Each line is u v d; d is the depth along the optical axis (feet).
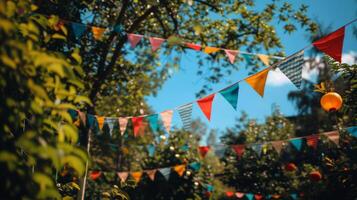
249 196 36.45
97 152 47.37
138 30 32.86
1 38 5.76
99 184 36.37
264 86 14.07
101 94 32.24
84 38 26.91
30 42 6.62
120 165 51.16
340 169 23.41
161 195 39.29
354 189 22.61
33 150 5.67
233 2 34.17
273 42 34.24
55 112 7.04
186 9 33.32
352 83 20.13
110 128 20.07
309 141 22.07
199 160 40.14
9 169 5.61
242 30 34.35
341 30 12.85
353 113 21.30
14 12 7.04
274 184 43.62
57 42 19.51
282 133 53.06
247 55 17.12
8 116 6.23
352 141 25.64
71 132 6.79
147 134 51.70
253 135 53.26
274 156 44.62
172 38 13.60
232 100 15.29
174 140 40.86
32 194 5.74
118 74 32.78
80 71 7.63
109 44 28.43
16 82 6.27
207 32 33.58
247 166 45.47
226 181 46.21
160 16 32.78
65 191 14.19
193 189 39.09
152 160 40.78
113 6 29.32
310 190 31.48
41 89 6.09
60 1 21.62
